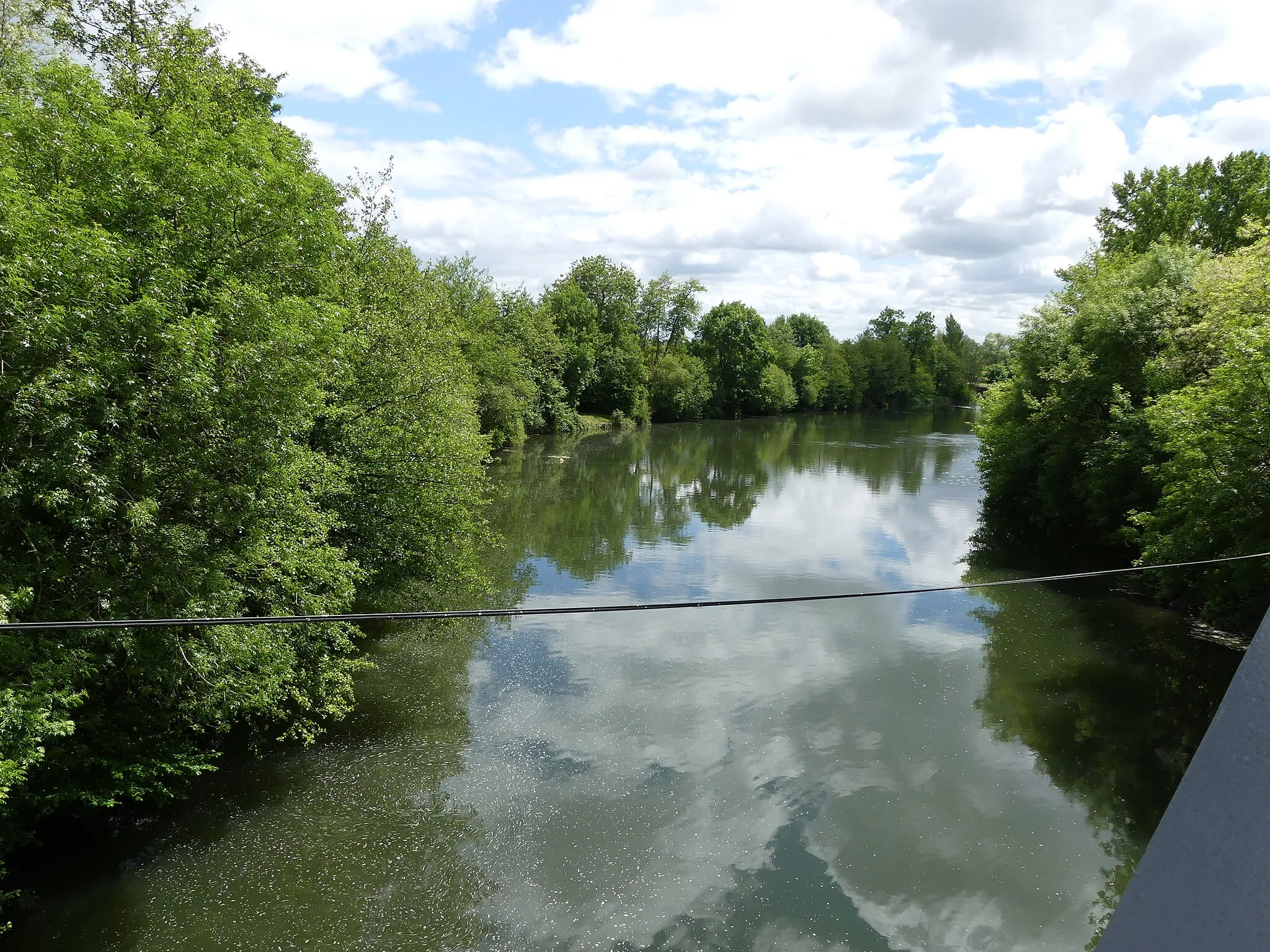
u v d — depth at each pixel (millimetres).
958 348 154250
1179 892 1188
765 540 29953
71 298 9586
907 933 9727
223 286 11617
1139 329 26781
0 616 8586
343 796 12430
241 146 12641
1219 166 41906
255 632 11633
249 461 11523
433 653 18047
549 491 40375
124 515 10219
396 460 16906
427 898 10242
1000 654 18375
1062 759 13734
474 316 50312
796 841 11453
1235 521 16422
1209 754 1343
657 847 11281
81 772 10742
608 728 14648
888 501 38812
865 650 18594
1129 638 19500
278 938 9570
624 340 84750
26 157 10656
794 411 118125
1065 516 29516
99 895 10133
